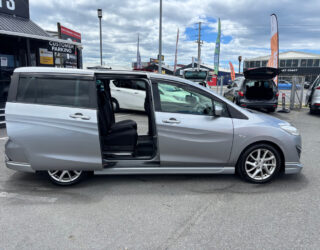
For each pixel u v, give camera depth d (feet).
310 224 8.95
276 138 11.82
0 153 16.83
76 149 11.18
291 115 35.76
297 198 10.91
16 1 35.09
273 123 12.21
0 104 29.94
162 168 11.91
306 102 40.42
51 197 10.97
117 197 11.00
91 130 11.11
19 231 8.51
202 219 9.28
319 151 17.99
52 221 9.12
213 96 11.90
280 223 9.01
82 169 11.48
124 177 13.17
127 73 11.76
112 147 12.88
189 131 11.55
